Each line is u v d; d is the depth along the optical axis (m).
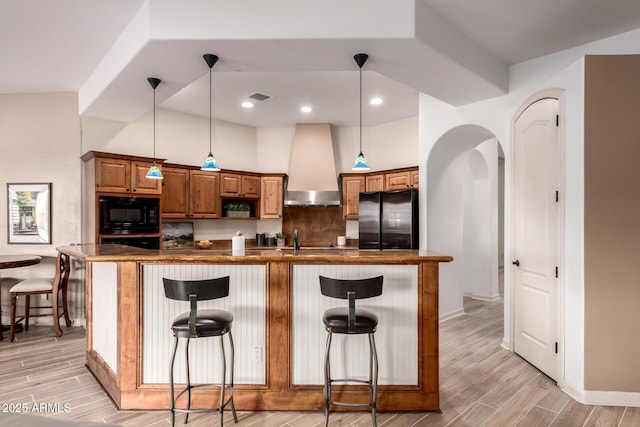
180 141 5.59
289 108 5.41
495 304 5.79
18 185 4.62
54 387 2.87
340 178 6.21
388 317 2.62
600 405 2.63
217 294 2.25
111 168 4.42
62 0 2.67
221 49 2.72
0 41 3.33
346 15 2.57
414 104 5.20
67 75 4.13
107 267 2.88
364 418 2.47
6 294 4.61
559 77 2.96
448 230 4.95
